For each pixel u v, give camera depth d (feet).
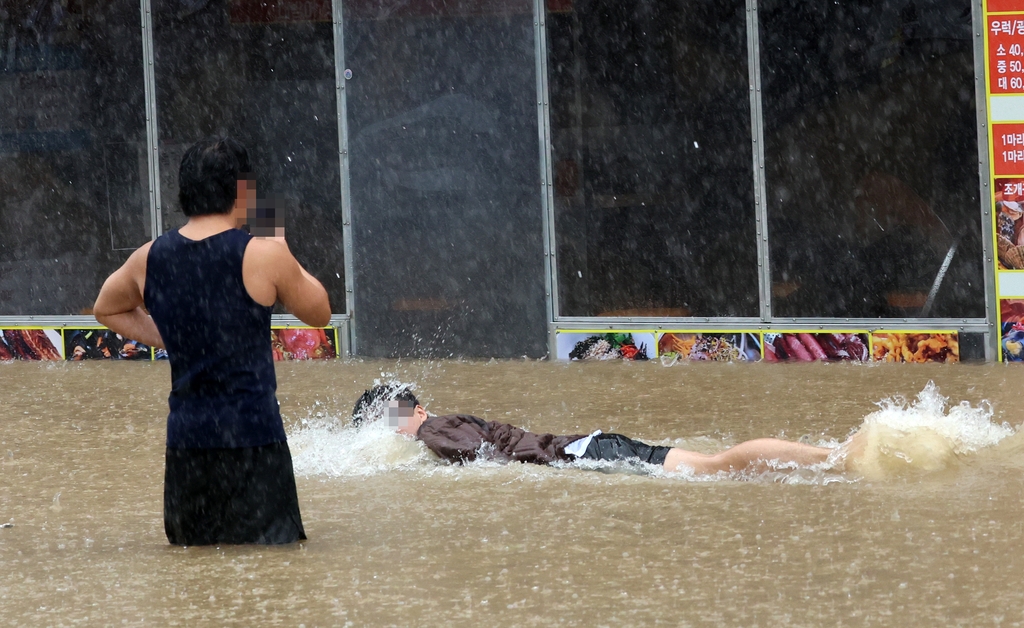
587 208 88.74
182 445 38.73
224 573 35.70
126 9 94.84
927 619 29.55
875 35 81.87
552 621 30.35
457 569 35.60
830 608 30.71
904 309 83.15
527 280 90.17
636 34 86.53
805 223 84.64
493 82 89.25
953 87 80.64
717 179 86.07
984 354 81.35
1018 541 36.50
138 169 96.32
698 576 34.14
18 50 96.89
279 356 94.43
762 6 83.76
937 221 82.02
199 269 37.86
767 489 46.01
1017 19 79.10
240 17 93.15
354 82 91.45
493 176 89.97
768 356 85.81
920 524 39.19
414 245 91.86
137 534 41.65
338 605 32.19
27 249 98.43
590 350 89.30
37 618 31.91
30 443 60.95
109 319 39.86
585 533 39.86
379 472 51.62
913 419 49.19
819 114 83.61
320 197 93.50
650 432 60.08
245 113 94.07
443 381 80.38
